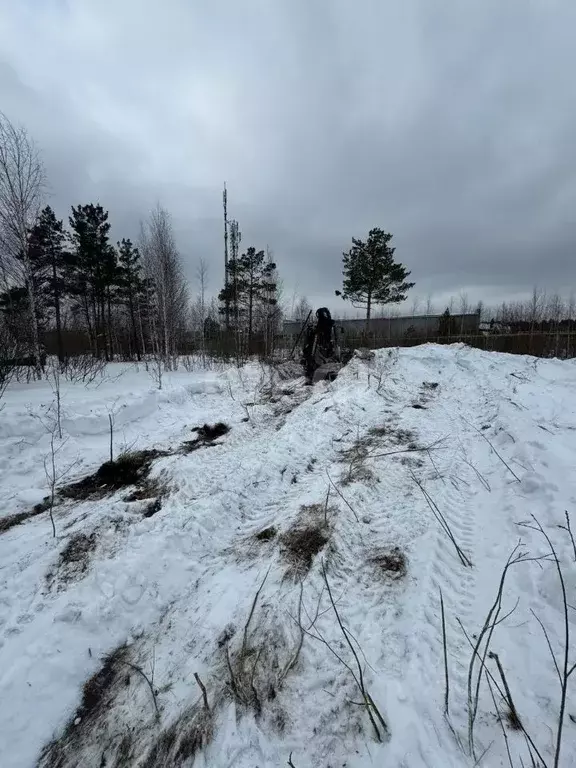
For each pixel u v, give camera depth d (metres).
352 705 2.40
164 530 3.98
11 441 6.13
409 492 4.78
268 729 2.32
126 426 7.85
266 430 7.63
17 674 2.59
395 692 2.43
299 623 2.96
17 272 12.98
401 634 2.85
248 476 5.23
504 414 6.90
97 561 3.54
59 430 6.78
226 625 3.02
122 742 2.31
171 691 2.58
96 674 2.73
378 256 27.52
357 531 4.05
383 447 6.23
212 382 11.62
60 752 2.27
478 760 2.03
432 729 2.20
